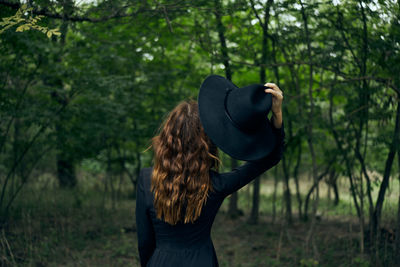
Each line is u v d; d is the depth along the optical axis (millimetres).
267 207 9875
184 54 7457
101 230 6266
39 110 5414
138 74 7727
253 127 1436
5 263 4242
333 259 4785
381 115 4137
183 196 1469
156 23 5020
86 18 3973
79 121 6176
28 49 4828
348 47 4301
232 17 4953
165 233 1517
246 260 5039
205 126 1441
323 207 9438
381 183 4551
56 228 5570
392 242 4883
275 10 4250
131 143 8523
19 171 7281
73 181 9148
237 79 6832
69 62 5691
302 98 5684
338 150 5102
